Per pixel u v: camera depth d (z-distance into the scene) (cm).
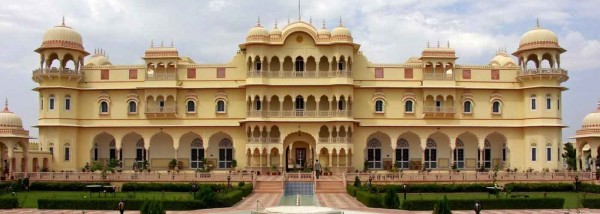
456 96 6338
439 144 6481
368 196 3738
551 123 6156
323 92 6206
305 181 5091
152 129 6331
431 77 6306
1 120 5506
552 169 6125
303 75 6197
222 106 6347
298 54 6219
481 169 6003
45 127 6181
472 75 6388
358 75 6338
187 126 6288
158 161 6469
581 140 5988
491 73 6412
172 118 6322
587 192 4925
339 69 6241
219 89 6341
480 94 6378
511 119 6366
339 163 6106
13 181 5044
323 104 6309
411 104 6344
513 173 5228
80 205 3634
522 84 6366
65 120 6231
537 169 6178
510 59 7162
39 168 5944
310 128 6175
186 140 6488
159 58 6312
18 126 5606
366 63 6347
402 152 6475
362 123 6269
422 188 4822
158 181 5119
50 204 3656
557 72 6172
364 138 6300
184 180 5128
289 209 3061
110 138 6519
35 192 4859
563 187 5038
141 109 6356
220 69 6362
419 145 6456
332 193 4822
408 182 5081
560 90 6291
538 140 6203
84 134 6362
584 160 6431
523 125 6300
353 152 6253
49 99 6222
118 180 5122
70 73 6241
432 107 6284
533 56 6384
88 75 6438
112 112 6375
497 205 3697
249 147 6097
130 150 6506
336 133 6156
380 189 4416
